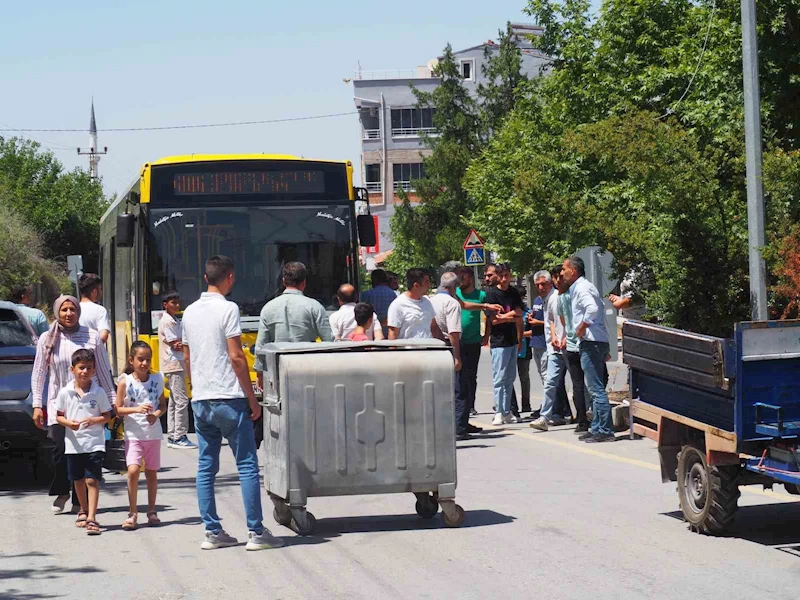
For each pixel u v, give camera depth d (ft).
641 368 30.76
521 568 25.29
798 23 78.64
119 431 44.47
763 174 54.95
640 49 111.04
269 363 30.01
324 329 35.22
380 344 29.73
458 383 48.83
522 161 117.60
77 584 24.66
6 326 39.78
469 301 51.06
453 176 173.47
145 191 54.19
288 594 23.35
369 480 29.30
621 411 50.65
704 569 24.90
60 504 34.12
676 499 33.96
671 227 54.19
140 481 40.42
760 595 22.61
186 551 27.96
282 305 35.06
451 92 178.60
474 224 135.23
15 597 23.61
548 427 52.65
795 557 26.00
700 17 98.78
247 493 27.73
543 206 94.02
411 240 180.55
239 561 26.58
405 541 28.48
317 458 29.09
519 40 179.32
